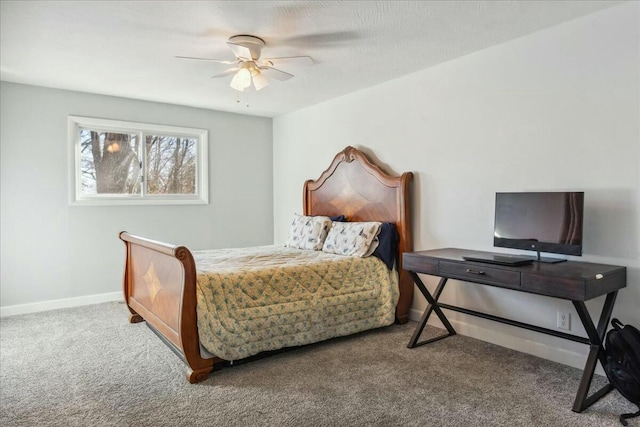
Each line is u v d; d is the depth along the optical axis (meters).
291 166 5.34
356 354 2.89
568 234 2.44
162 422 2.02
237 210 5.41
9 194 3.96
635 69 2.35
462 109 3.27
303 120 5.09
